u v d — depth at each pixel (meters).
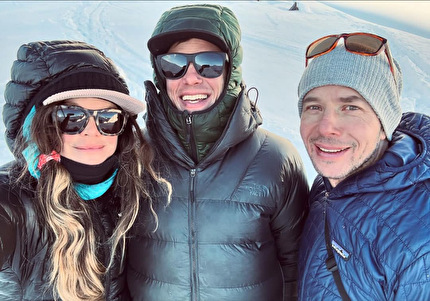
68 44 0.63
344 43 0.56
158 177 0.73
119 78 0.65
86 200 0.67
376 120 0.56
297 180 0.77
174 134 0.71
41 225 0.61
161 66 0.71
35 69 0.59
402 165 0.52
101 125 0.63
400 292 0.49
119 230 0.69
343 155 0.57
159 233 0.73
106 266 0.69
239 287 0.73
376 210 0.53
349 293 0.56
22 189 0.59
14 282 0.59
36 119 0.59
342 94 0.55
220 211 0.72
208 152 0.71
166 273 0.73
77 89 0.59
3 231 0.55
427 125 0.57
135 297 0.77
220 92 0.72
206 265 0.72
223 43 0.69
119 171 0.71
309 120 0.59
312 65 0.58
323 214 0.65
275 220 0.77
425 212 0.49
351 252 0.55
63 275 0.62
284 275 0.84
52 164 0.61
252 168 0.73
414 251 0.48
